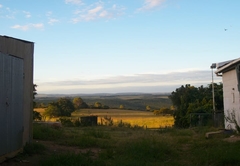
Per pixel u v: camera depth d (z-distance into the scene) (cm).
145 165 734
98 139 1158
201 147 983
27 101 858
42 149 856
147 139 1015
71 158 707
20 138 777
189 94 2917
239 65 1375
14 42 770
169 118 4347
